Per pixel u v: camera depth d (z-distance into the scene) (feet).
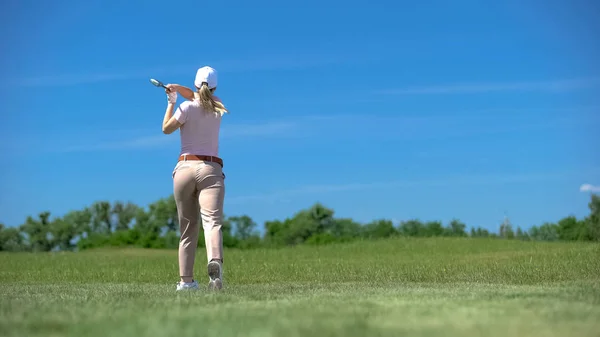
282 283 25.95
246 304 13.01
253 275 31.07
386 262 39.70
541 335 8.64
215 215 19.53
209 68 20.35
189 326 9.57
